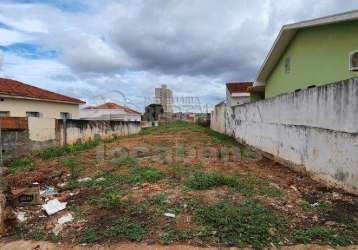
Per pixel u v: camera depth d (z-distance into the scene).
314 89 5.76
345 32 7.96
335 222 3.66
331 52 8.38
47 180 6.36
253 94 18.86
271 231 3.39
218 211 3.95
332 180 5.10
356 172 4.41
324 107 5.35
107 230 3.53
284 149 7.53
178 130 22.47
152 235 3.39
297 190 5.16
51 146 11.40
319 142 5.57
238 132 13.95
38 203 4.60
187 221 3.73
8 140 9.54
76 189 5.49
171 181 5.77
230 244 3.15
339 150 4.85
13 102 13.27
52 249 3.20
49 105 16.00
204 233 3.37
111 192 5.09
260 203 4.36
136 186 5.47
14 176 6.77
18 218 4.07
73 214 4.15
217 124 22.05
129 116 37.19
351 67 7.00
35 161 8.99
